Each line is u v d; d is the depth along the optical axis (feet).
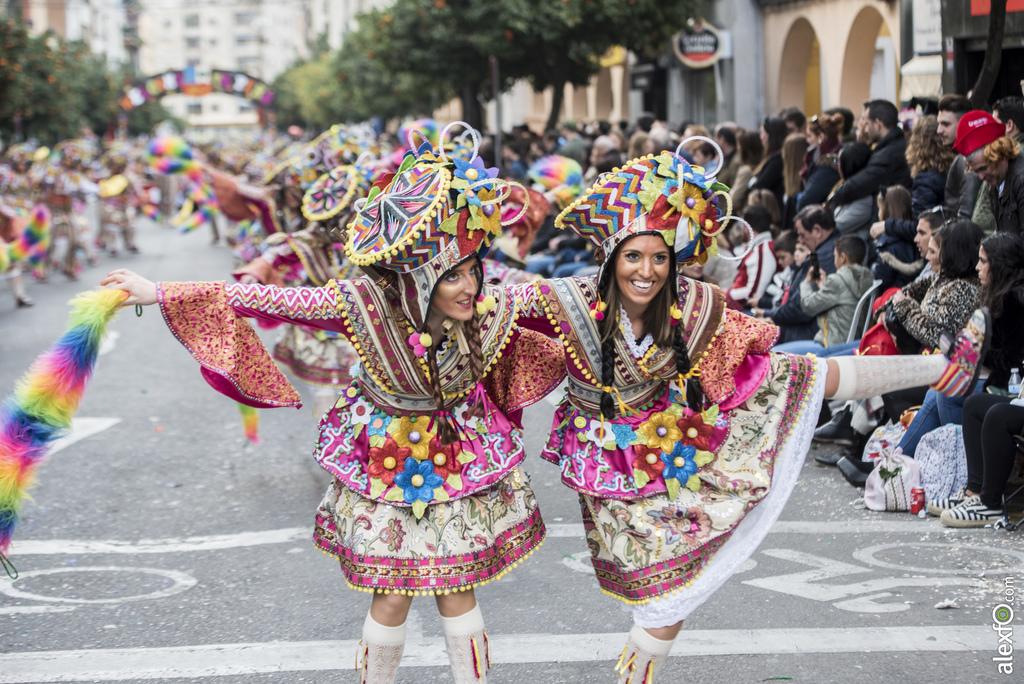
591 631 13.28
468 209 9.66
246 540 17.17
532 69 68.39
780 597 14.24
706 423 10.41
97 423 25.70
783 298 25.34
